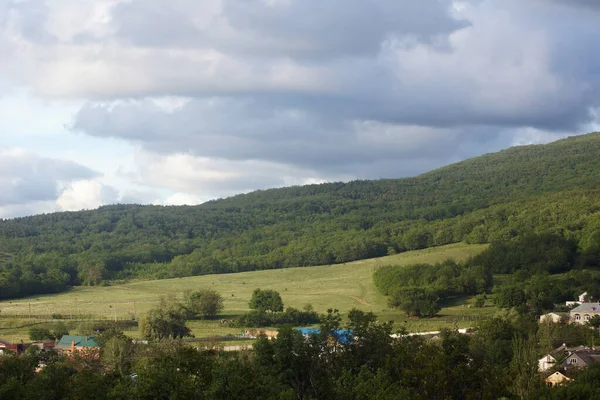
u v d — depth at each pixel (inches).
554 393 4116.6
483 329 6648.6
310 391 3932.1
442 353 3848.4
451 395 3678.6
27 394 3814.0
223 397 3422.7
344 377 3742.6
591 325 7672.2
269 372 3912.4
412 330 7839.6
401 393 3427.7
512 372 4210.1
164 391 3486.7
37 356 6043.3
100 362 5895.7
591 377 4808.1
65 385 4028.1
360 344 4222.4
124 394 3550.7
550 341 6220.5
